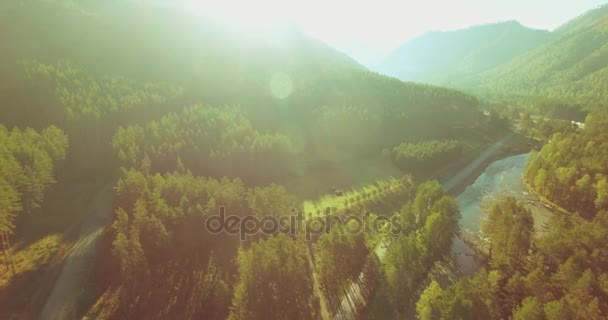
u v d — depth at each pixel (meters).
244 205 87.06
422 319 58.03
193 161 113.94
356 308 68.12
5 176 80.44
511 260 67.25
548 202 112.50
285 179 124.94
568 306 48.81
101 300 65.69
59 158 106.06
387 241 87.62
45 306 63.50
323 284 71.62
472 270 79.62
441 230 78.69
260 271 58.88
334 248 70.19
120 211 74.31
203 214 80.06
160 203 78.12
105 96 135.12
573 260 60.59
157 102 140.12
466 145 166.12
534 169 126.00
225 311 64.25
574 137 129.62
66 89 130.00
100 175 113.12
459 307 51.44
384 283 70.88
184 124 126.88
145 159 104.88
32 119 120.38
